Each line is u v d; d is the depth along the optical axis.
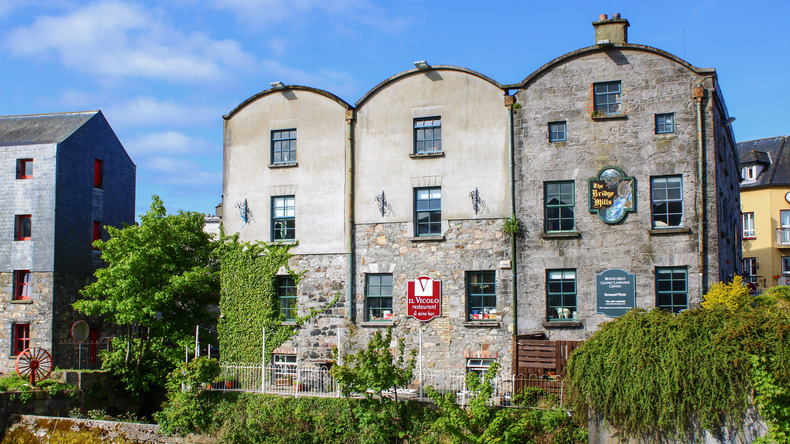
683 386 14.98
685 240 20.98
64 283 30.70
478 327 22.30
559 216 22.19
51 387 23.42
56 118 33.72
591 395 16.16
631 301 21.17
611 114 21.86
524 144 22.56
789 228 38.00
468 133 23.17
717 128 22.12
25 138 32.19
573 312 21.80
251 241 24.98
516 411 17.81
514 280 22.14
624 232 21.48
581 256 21.75
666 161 21.36
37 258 30.34
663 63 21.61
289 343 24.05
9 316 30.39
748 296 18.95
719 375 14.62
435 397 18.16
